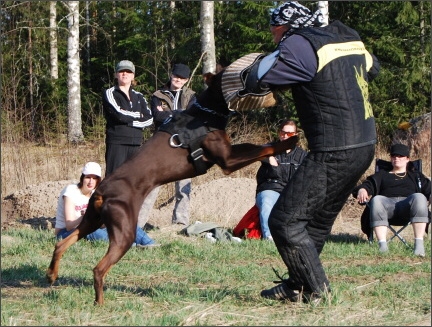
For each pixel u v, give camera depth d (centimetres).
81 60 3095
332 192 541
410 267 773
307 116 539
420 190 949
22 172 1377
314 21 554
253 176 1473
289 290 580
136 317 522
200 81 2250
